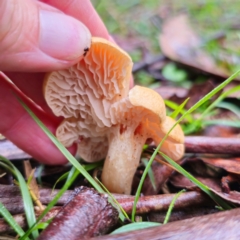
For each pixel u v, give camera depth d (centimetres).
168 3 29
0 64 7
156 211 7
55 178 9
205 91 13
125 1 30
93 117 8
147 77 16
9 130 9
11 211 7
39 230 7
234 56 16
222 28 21
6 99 9
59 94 8
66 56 7
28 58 7
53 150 9
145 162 9
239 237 5
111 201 7
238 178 8
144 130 8
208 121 11
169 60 17
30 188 8
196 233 5
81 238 5
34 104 9
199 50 16
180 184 8
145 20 26
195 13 25
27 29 6
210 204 7
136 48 21
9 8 6
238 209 5
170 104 11
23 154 10
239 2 27
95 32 9
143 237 5
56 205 7
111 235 5
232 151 9
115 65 7
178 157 9
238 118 11
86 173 7
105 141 9
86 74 7
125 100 7
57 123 9
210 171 9
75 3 9
